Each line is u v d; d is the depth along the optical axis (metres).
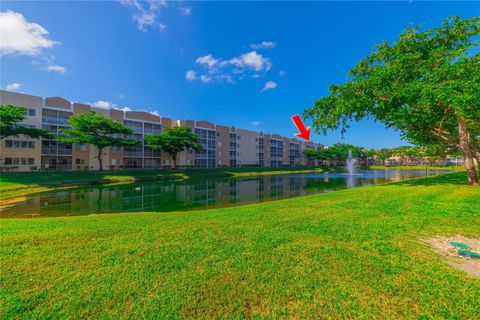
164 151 45.19
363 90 13.03
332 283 3.02
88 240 4.70
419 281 3.01
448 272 3.23
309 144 97.75
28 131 25.28
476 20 11.64
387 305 2.58
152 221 6.40
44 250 4.17
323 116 16.12
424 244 4.31
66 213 11.26
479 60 9.97
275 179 33.66
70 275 3.28
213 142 56.78
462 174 22.36
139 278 3.19
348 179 32.94
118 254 3.97
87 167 35.88
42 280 3.16
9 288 2.96
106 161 38.16
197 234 5.03
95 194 17.92
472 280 3.02
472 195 9.35
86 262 3.68
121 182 28.11
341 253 3.92
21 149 29.36
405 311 2.47
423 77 11.51
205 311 2.54
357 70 15.23
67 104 33.91
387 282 3.01
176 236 4.89
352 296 2.74
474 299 2.62
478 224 5.46
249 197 16.48
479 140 15.48
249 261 3.65
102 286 3.01
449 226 5.37
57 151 32.91
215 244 4.39
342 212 7.09
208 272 3.33
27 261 3.71
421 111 11.97
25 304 2.66
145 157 43.69
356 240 4.55
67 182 23.33
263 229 5.35
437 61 11.38
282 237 4.76
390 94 12.07
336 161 100.38
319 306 2.59
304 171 62.38
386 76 11.88
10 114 22.39
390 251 3.98
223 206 13.05
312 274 3.24
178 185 24.81
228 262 3.62
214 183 27.33
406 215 6.46
